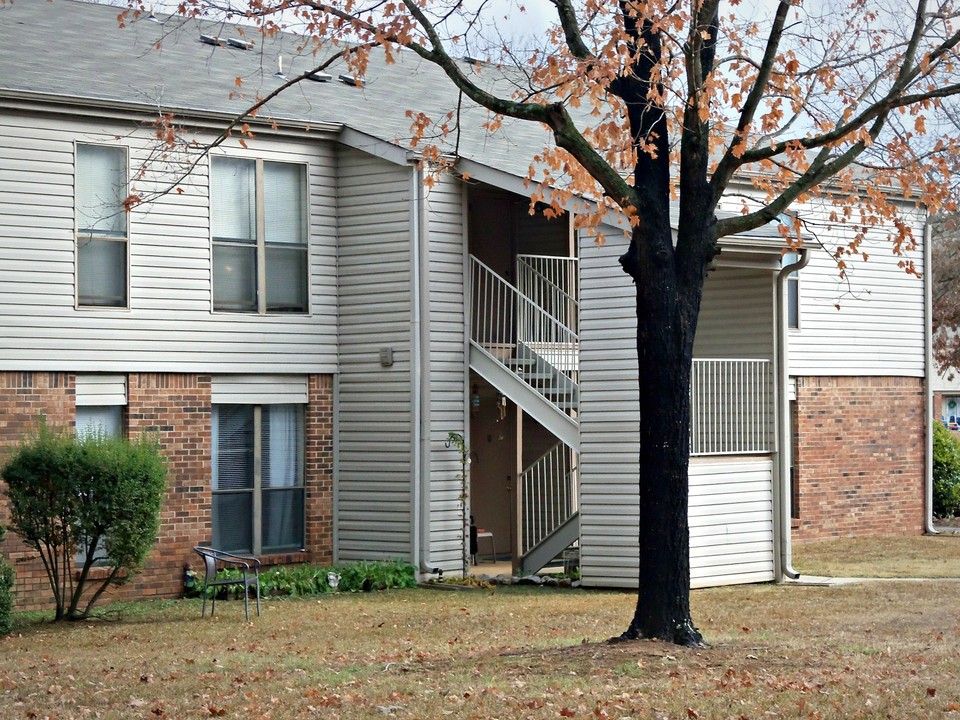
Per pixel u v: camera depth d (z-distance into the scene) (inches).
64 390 675.4
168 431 708.7
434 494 747.4
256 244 745.6
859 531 992.9
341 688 421.7
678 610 489.1
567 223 826.8
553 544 767.1
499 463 855.7
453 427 758.5
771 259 743.1
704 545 717.9
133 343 698.2
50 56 737.0
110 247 695.7
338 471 772.0
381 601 672.4
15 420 659.4
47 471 597.0
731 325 775.7
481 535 821.2
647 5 464.8
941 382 1621.6
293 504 761.6
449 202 762.2
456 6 495.2
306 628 576.7
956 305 1588.3
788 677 426.9
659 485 486.6
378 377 759.7
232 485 739.4
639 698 392.2
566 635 543.5
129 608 655.8
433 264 753.0
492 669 448.8
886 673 436.1
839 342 982.4
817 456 968.3
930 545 943.7
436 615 614.9
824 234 967.6
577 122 908.0
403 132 780.6
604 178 480.4
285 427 760.3
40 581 659.4
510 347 784.9
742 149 483.2
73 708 399.2
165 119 605.6
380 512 757.9
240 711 387.2
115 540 606.9
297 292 761.0
